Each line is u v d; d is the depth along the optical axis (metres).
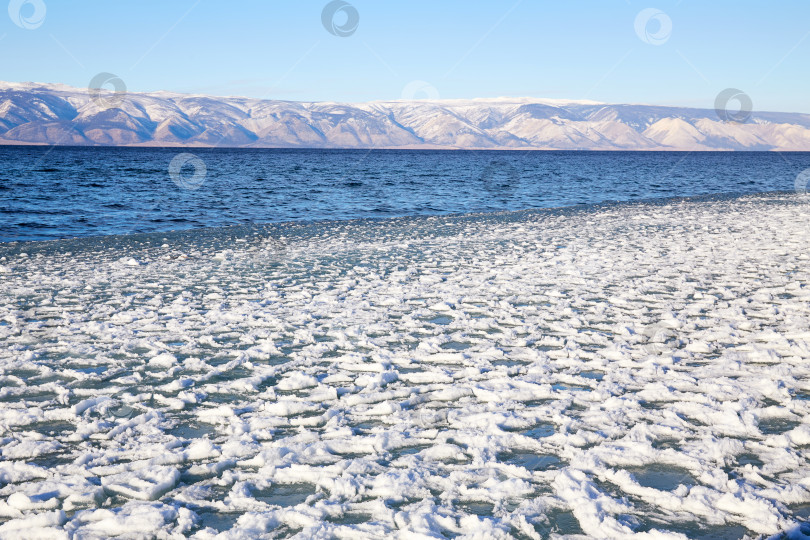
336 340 5.37
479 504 2.63
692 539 2.31
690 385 4.07
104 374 4.39
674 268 8.91
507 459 3.05
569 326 5.71
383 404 3.76
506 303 6.58
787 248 10.88
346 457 3.10
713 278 8.09
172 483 2.82
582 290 7.42
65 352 4.98
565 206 23.19
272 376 4.39
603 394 3.88
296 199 26.80
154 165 65.38
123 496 2.71
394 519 2.46
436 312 6.36
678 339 5.24
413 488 2.75
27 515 2.53
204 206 23.16
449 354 4.79
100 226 17.11
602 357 4.77
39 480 2.87
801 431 3.20
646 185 38.88
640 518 2.48
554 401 3.81
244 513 2.58
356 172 55.97
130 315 6.25
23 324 5.88
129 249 11.82
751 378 4.21
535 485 2.77
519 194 30.59
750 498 2.54
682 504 2.56
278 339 5.39
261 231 14.95
